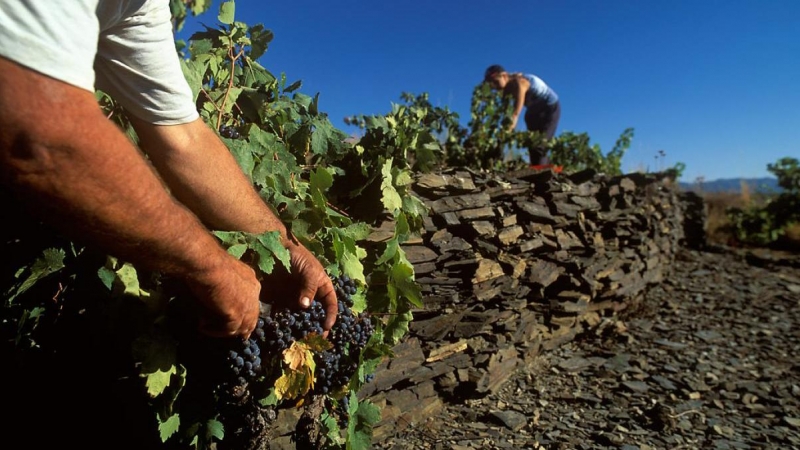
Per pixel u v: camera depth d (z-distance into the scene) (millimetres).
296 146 2266
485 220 3684
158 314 1375
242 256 1449
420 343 3225
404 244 2973
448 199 3355
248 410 1567
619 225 5637
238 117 2197
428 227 3143
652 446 3201
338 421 1976
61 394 1638
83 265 1487
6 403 1575
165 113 1340
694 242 9961
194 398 1473
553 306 4508
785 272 8398
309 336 1468
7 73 798
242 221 1486
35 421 1628
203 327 1234
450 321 3342
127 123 1635
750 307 6324
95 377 1627
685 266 8375
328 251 1830
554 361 4453
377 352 2012
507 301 3867
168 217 1000
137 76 1285
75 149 848
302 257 1502
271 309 1401
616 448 3137
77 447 1688
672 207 8141
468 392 3594
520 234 3977
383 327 2123
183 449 1605
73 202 877
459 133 5641
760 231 11227
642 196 6402
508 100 6016
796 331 5527
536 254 4285
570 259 4629
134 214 941
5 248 1416
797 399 3959
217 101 2053
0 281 1439
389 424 3061
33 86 813
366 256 2244
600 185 5426
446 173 3520
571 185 4871
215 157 1445
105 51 1242
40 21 822
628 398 3824
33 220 1369
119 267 1454
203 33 2154
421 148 2834
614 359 4527
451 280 3277
